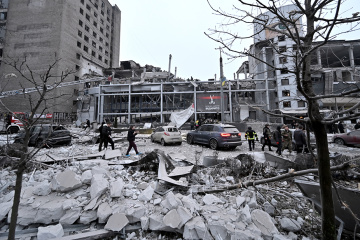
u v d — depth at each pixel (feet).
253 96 107.55
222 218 9.09
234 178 16.24
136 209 9.61
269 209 10.55
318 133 6.08
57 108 107.14
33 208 9.88
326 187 5.99
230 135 31.96
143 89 101.71
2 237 8.71
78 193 11.11
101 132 27.25
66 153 26.48
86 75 127.75
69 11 129.80
